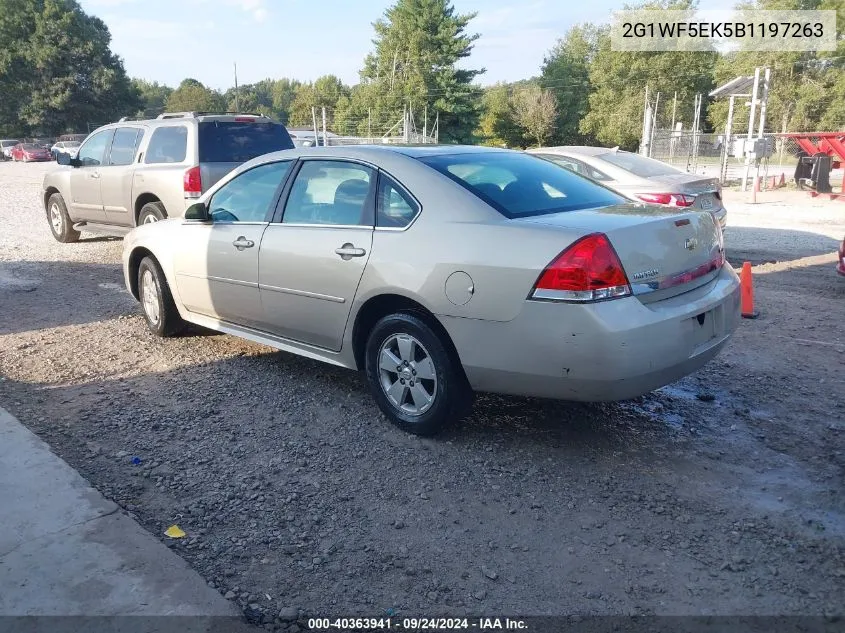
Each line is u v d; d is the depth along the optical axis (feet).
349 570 10.28
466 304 13.00
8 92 215.10
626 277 12.22
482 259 12.82
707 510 11.85
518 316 12.46
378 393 15.07
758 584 9.95
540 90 221.66
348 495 12.33
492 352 12.90
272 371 18.49
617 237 12.30
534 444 14.28
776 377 17.99
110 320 23.50
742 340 21.12
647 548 10.79
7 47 215.72
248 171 18.13
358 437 14.60
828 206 58.59
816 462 13.51
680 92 194.70
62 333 22.00
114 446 14.14
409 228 14.08
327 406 16.17
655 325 12.20
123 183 33.24
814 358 19.43
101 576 9.85
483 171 15.01
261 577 10.11
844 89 154.81
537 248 12.36
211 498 12.20
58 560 10.17
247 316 17.80
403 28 185.06
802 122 161.79
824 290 27.81
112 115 229.45
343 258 14.94
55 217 39.45
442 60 183.83
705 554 10.64
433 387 14.07
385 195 14.79
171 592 9.56
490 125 225.15
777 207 58.03
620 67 197.88
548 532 11.23
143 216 32.68
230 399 16.57
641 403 16.34
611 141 204.74
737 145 64.23
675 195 31.01
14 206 57.93
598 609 9.46
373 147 15.88
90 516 11.27
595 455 13.82
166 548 10.49
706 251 14.19
